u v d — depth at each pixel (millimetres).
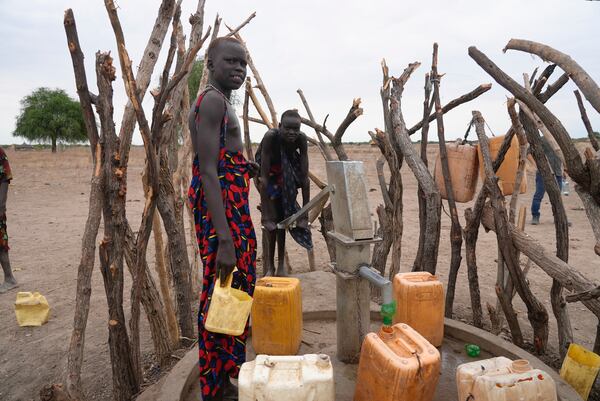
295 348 2809
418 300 2779
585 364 2422
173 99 3113
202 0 3273
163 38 2570
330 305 3633
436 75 3664
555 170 5188
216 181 1954
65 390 2219
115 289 2418
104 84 2227
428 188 3588
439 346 2902
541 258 2848
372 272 2291
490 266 5570
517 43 2752
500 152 3279
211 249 2033
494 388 1819
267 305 2713
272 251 4273
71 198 13492
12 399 2895
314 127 4793
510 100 2924
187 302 3371
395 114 3918
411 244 6781
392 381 1922
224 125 2002
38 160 29312
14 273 5527
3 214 4887
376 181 16953
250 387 1821
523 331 3594
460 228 3498
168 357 3021
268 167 4027
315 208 4551
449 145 3572
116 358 2500
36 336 3736
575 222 8406
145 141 2348
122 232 2412
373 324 3381
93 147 2311
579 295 2404
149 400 2295
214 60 2084
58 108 46094
